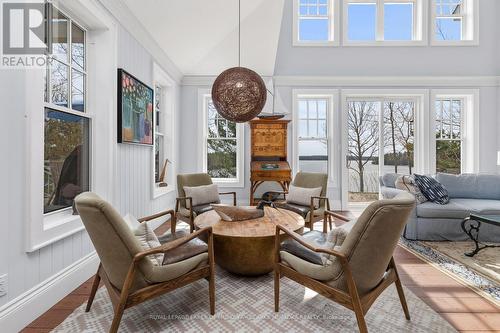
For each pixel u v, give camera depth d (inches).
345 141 194.1
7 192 60.0
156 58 146.3
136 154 123.1
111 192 99.1
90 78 96.8
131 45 117.3
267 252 84.3
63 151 84.0
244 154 194.7
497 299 76.5
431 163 192.1
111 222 53.7
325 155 200.4
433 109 192.5
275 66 194.9
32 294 66.1
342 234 60.7
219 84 101.1
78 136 90.9
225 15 135.9
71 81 88.0
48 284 71.3
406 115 197.5
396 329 63.4
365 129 198.7
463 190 144.5
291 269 67.7
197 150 194.2
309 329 63.4
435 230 124.6
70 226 79.0
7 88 60.4
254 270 86.3
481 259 104.2
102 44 97.6
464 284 85.1
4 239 59.3
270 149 179.0
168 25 131.6
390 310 71.1
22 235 63.7
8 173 60.3
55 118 80.7
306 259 65.9
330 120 197.9
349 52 194.5
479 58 192.5
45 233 69.3
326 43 194.1
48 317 67.7
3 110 59.5
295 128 194.1
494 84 192.4
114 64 100.5
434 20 192.9
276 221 96.7
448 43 192.2
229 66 179.6
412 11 196.7
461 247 116.6
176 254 67.9
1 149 58.9
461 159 198.8
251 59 173.8
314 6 199.2
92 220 54.3
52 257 73.4
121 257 56.2
